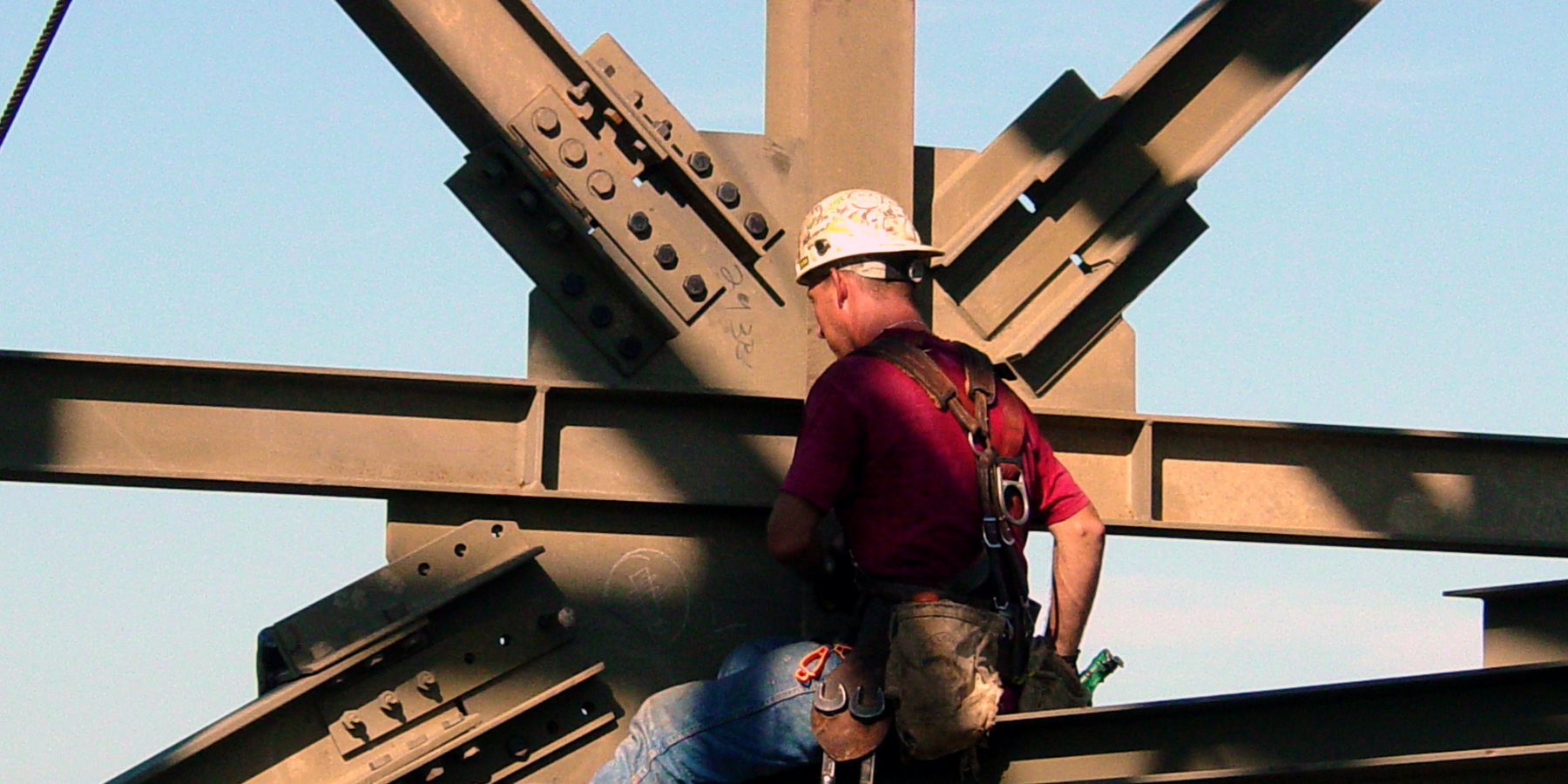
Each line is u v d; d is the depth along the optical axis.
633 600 6.24
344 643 5.92
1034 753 4.73
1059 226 6.83
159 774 5.74
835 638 6.25
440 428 6.20
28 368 5.96
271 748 5.88
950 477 4.62
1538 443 6.93
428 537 6.16
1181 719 4.73
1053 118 6.85
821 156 6.46
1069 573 4.88
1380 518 6.82
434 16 6.28
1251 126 6.97
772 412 6.38
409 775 6.02
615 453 6.28
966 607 4.54
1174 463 6.75
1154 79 7.00
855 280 4.99
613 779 4.84
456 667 6.04
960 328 6.63
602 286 6.33
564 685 6.04
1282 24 7.09
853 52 6.57
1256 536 6.73
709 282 6.32
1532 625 5.91
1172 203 6.85
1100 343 6.84
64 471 5.89
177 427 6.02
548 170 6.27
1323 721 4.70
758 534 6.36
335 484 6.04
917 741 4.49
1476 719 4.64
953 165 6.80
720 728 4.75
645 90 6.43
